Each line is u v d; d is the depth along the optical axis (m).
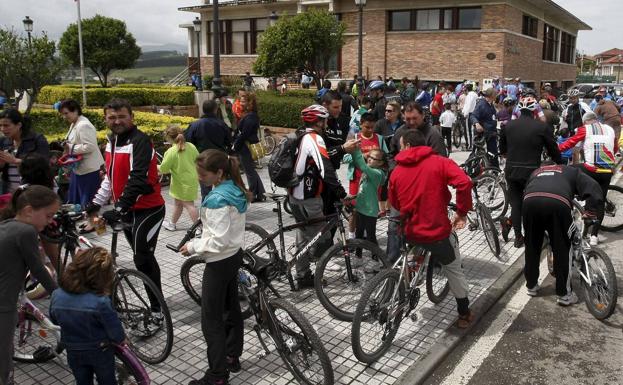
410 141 4.27
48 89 21.95
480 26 24.53
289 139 4.86
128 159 4.20
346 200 4.88
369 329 4.08
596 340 4.50
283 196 4.74
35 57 15.98
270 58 21.72
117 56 31.48
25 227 3.06
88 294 2.90
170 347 3.91
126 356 3.05
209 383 3.59
